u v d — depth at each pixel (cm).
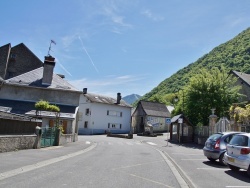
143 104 6956
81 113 6091
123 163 1386
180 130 3500
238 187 909
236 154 1155
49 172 1004
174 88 9269
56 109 2842
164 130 6938
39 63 4281
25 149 1708
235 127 2331
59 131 2261
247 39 7525
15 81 3334
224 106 3344
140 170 1184
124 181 911
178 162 1532
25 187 747
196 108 3412
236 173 1191
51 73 3422
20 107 3122
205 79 3453
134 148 2495
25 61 4275
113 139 4022
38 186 766
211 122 2898
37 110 2831
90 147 2372
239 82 4059
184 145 3044
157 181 953
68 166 1179
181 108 4003
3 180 830
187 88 3584
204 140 3081
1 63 4134
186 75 9294
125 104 6706
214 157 1447
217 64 7238
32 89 3338
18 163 1152
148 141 3662
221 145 1441
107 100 6475
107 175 1005
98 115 6075
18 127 1752
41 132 1897
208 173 1173
